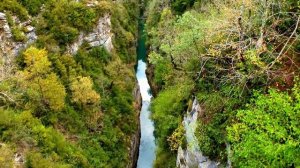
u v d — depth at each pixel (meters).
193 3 45.69
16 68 29.14
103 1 42.25
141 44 59.62
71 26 36.75
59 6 36.19
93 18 38.91
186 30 26.77
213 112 21.25
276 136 15.27
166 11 47.03
